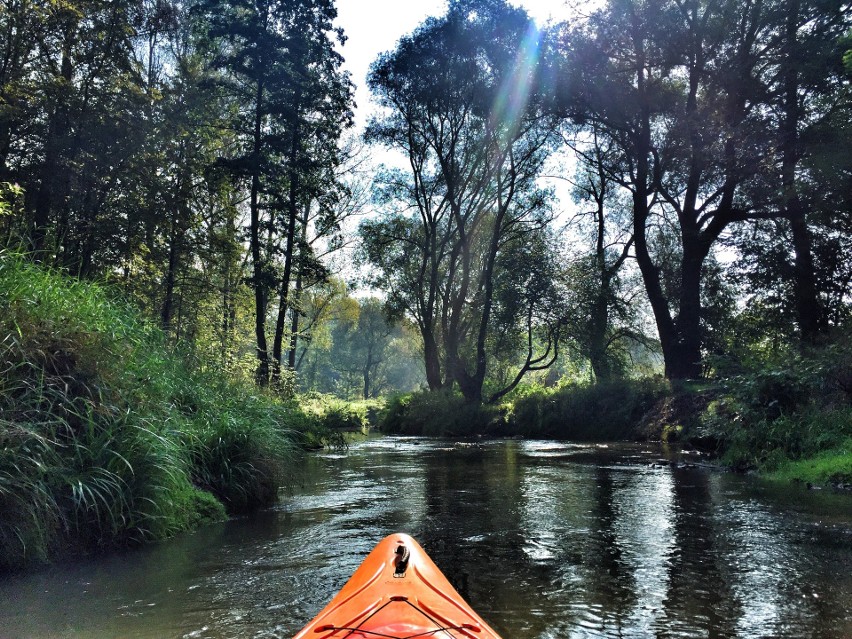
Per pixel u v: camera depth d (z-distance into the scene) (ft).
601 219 111.24
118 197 67.36
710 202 84.33
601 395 85.71
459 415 99.14
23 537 18.83
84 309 24.16
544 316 104.22
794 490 34.14
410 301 121.49
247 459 30.48
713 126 75.56
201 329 77.51
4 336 20.85
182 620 14.96
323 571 19.03
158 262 74.33
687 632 14.14
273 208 84.48
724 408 56.80
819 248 77.00
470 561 20.25
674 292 100.89
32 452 19.36
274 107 82.07
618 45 85.97
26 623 14.73
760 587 17.30
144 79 78.69
